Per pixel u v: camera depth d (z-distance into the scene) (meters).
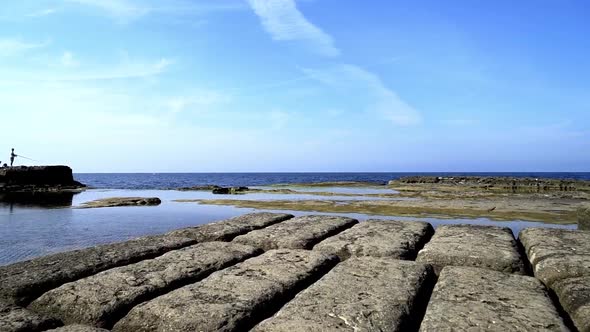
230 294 2.59
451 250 3.55
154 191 40.75
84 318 2.41
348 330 2.08
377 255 3.61
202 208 20.27
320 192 32.50
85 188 43.66
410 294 2.57
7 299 2.64
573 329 2.18
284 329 2.10
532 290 2.63
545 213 16.06
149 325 2.30
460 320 2.18
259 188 41.34
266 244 4.10
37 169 41.28
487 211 16.75
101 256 3.46
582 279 2.70
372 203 20.14
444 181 41.78
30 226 14.63
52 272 3.00
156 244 3.94
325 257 3.46
